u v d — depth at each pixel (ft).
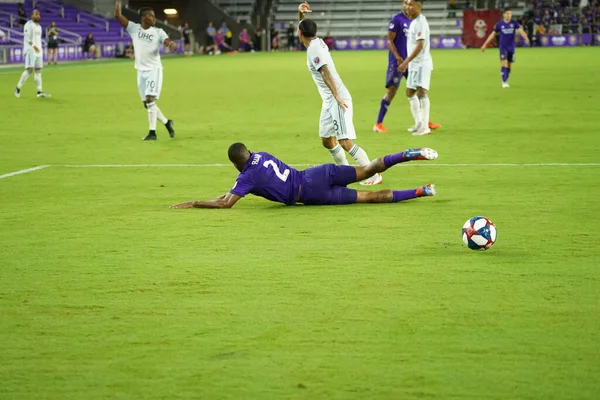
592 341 41.57
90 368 39.32
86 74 301.84
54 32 369.50
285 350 41.01
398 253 58.54
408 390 36.45
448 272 53.57
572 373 37.93
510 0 554.87
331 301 48.14
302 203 77.20
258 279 52.75
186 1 523.29
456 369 38.50
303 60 399.24
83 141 127.44
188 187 87.61
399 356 40.06
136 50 126.41
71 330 44.27
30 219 72.33
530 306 46.80
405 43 129.70
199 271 54.80
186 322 45.11
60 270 55.67
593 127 133.49
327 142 89.10
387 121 149.89
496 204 75.46
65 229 68.13
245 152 74.02
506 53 215.72
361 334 42.91
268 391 36.55
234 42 540.11
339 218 70.13
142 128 144.25
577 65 311.68
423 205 75.36
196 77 284.82
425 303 47.52
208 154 111.75
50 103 192.95
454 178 90.02
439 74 277.23
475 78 254.88
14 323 45.42
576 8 537.24
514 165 98.07
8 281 53.26
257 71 314.96
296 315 45.88
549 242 61.11
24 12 422.41
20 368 39.42
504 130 132.36
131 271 55.16
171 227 68.03
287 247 60.75
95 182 91.50
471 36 529.86
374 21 569.64
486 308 46.55
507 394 35.96
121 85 247.29
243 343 41.98
